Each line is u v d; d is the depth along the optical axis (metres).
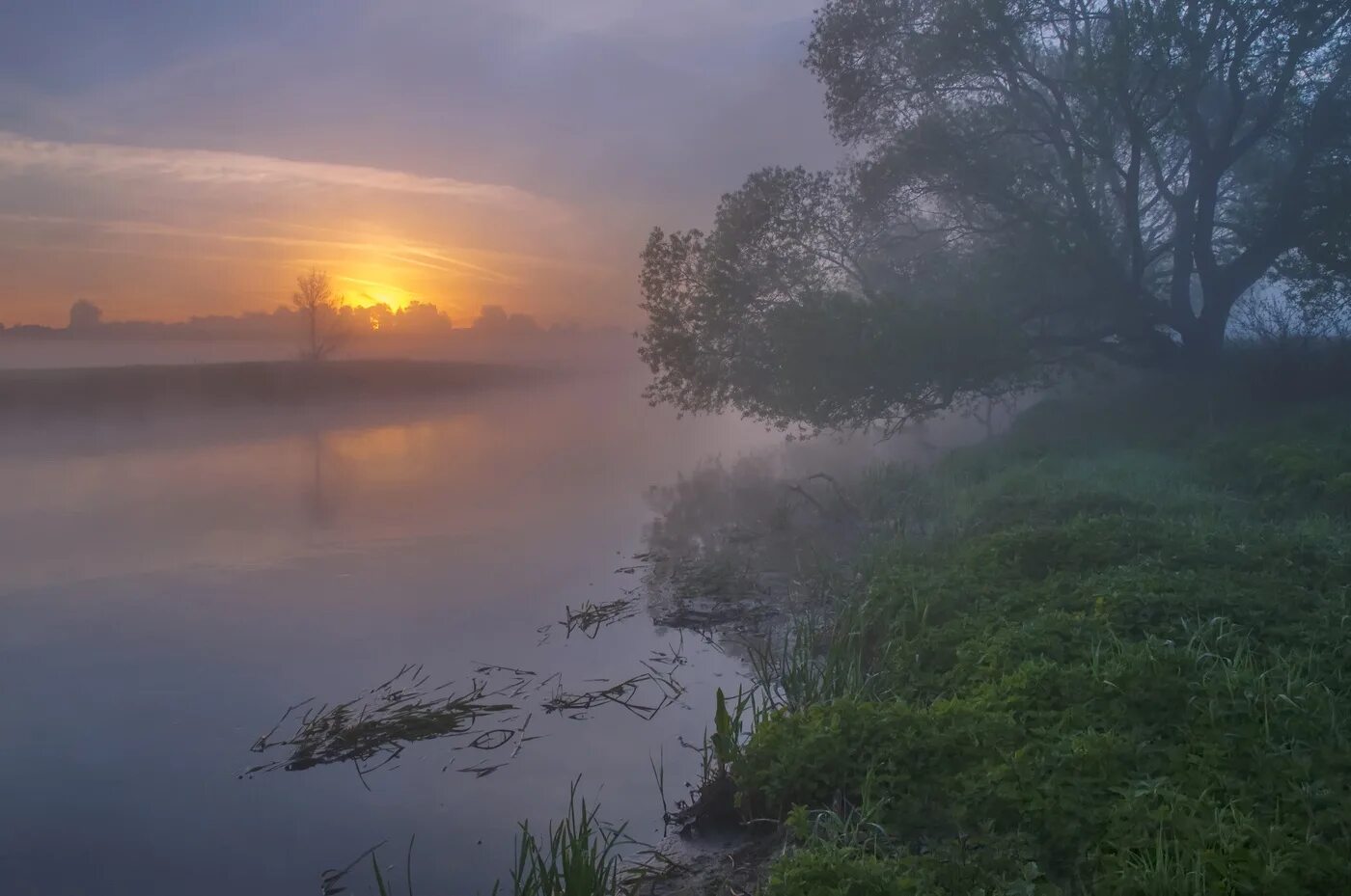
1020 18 17.69
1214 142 19.02
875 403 17.95
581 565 14.81
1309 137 17.52
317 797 7.34
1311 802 4.98
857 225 19.83
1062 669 6.80
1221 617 7.40
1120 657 6.77
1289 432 14.19
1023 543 10.09
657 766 7.76
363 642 11.02
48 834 6.76
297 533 17.22
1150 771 5.44
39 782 7.59
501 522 18.42
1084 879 4.80
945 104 19.16
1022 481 14.18
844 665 8.70
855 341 17.16
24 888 6.08
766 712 7.65
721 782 6.79
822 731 6.43
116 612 12.23
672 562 14.60
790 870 4.87
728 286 19.41
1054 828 5.05
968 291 18.31
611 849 6.45
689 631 11.37
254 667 10.20
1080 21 18.59
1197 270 19.28
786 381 18.28
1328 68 17.53
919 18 18.73
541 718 8.78
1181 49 16.78
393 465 27.00
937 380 17.86
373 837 6.73
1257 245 18.11
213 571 14.43
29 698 9.33
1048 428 19.16
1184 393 18.02
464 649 10.78
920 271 19.36
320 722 8.55
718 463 26.77
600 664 10.23
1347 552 9.06
